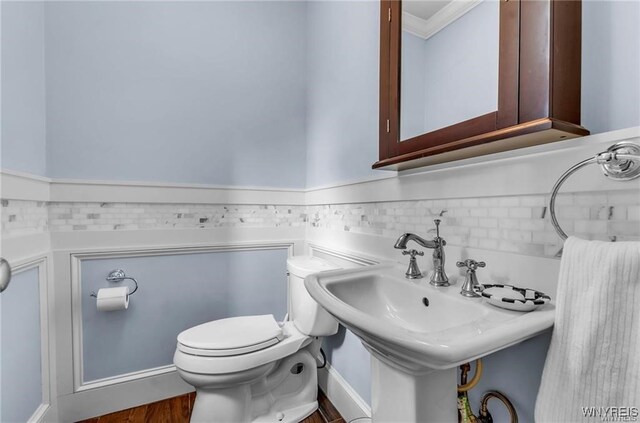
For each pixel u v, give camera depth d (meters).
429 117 0.85
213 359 1.07
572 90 0.56
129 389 1.42
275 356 1.18
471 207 0.77
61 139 1.32
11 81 1.05
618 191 0.51
